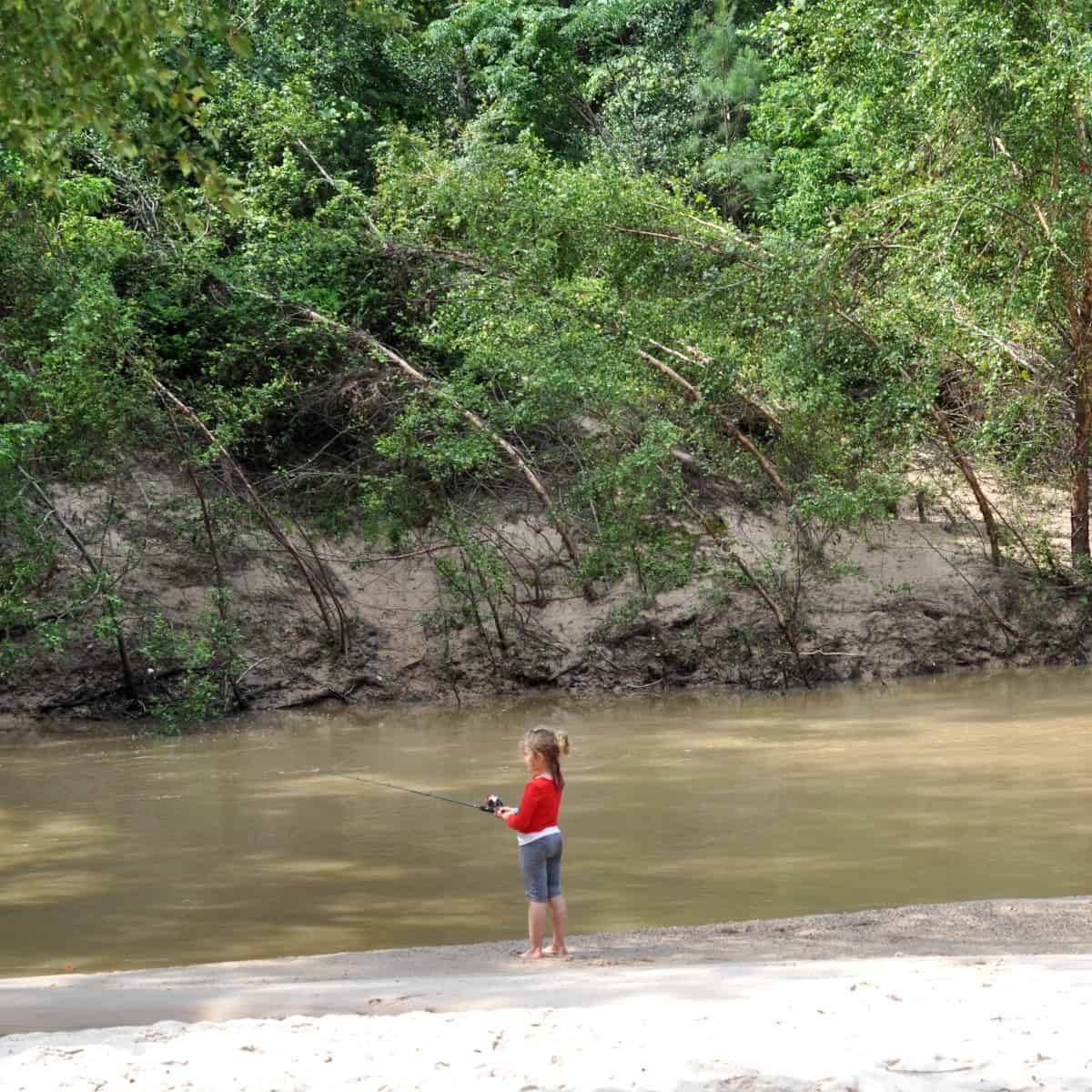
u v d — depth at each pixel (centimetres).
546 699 2175
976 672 2342
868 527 2505
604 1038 468
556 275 2361
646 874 1097
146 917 993
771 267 2198
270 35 2838
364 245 2477
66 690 1998
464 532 2266
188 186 2405
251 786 1499
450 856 1172
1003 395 2330
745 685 2244
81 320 1902
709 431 2434
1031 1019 481
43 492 2008
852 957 778
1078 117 2094
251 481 2345
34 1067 452
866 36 2197
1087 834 1205
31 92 842
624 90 3706
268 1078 423
